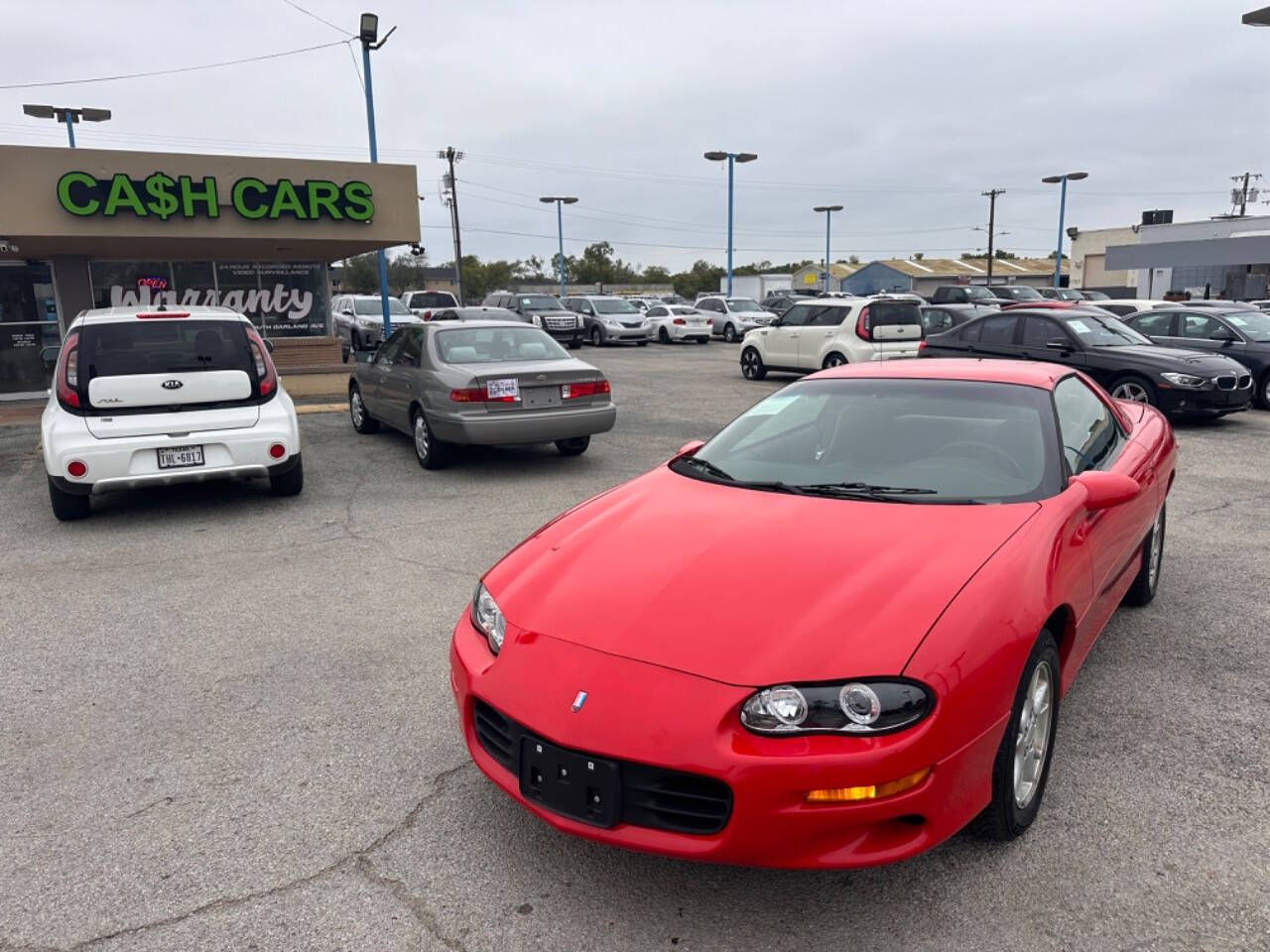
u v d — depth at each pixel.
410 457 9.59
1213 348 13.35
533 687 2.62
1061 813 3.02
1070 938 2.45
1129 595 4.85
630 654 2.58
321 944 2.49
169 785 3.31
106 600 5.30
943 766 2.40
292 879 2.77
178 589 5.48
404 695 4.02
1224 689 3.92
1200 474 8.42
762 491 3.54
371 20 16.78
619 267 100.75
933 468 3.55
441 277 88.38
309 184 12.95
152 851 2.92
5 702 3.99
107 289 14.63
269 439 7.14
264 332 15.80
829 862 2.38
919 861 2.79
